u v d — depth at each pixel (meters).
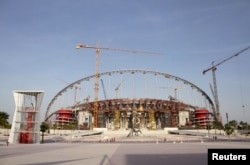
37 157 34.44
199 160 29.75
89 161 29.59
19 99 85.06
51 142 94.62
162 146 60.44
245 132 165.12
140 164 26.56
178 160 29.91
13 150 48.62
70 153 41.00
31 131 82.94
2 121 133.88
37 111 84.50
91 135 174.12
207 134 159.25
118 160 30.42
